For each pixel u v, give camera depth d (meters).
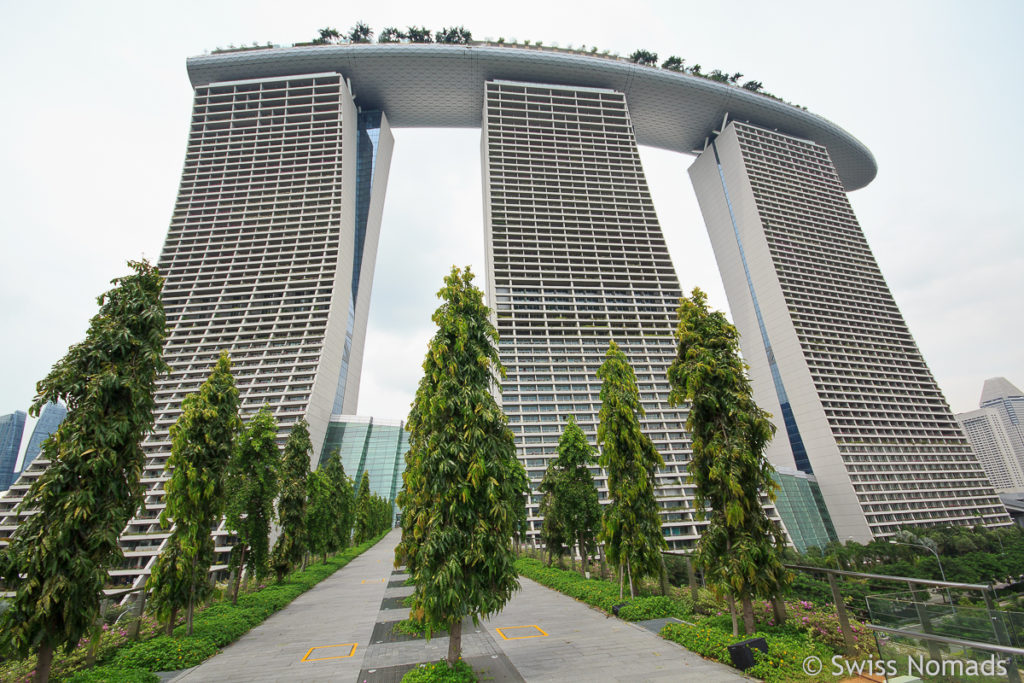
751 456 13.73
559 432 72.69
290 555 27.53
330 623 18.20
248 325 77.44
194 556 16.64
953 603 9.74
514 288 88.38
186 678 12.05
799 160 128.50
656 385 79.75
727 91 121.19
